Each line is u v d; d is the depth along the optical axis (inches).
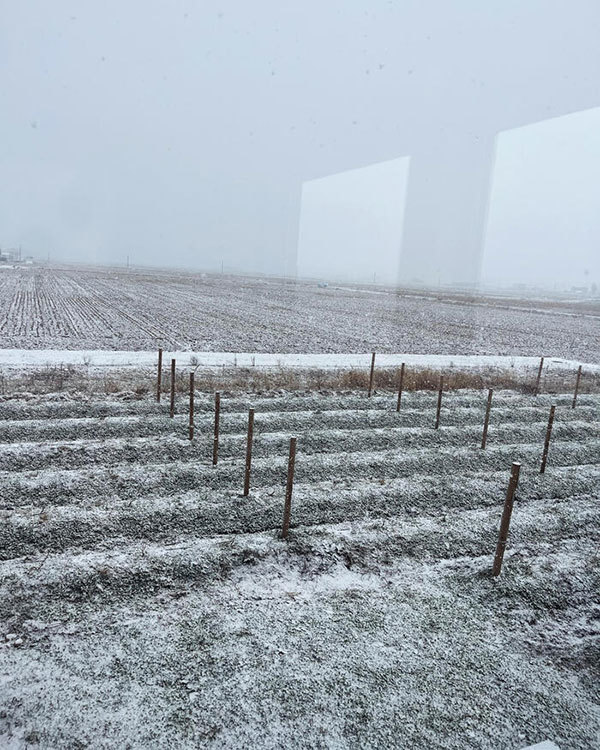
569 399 564.7
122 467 290.2
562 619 180.9
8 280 1795.0
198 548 207.0
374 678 145.8
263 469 296.0
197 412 422.3
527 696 143.2
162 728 126.2
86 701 133.1
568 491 298.2
